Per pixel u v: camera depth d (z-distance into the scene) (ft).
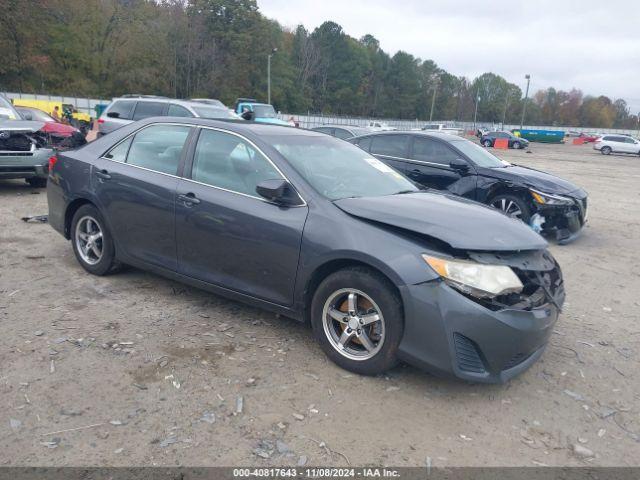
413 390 10.97
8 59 160.15
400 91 364.99
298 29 305.32
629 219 35.04
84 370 11.02
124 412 9.67
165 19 204.23
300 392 10.63
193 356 11.85
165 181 14.21
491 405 10.66
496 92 439.22
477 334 10.02
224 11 215.92
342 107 320.09
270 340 12.84
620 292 18.86
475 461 8.93
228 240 12.83
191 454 8.65
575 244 26.66
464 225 11.12
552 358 13.01
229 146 13.64
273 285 12.33
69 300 14.69
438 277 10.14
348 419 9.85
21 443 8.68
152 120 15.46
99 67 188.96
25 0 156.15
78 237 16.80
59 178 16.92
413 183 15.48
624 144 139.23
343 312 11.58
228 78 215.92
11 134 28.02
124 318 13.67
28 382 10.44
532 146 174.91
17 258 18.24
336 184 12.90
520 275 10.80
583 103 455.63
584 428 10.09
